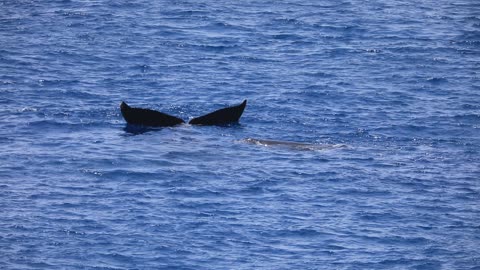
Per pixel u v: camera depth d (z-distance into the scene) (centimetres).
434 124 13938
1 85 15312
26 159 11981
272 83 15925
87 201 10688
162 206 10588
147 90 15388
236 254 9512
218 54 17775
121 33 19025
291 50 18212
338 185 11356
